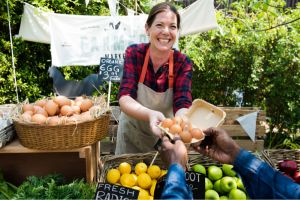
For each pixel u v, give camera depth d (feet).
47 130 5.70
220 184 5.39
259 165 4.23
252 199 4.15
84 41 11.88
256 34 12.75
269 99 12.98
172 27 6.14
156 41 6.15
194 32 12.10
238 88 13.16
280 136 13.15
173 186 3.37
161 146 4.07
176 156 3.78
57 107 6.14
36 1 12.30
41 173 7.51
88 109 6.32
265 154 6.04
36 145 5.86
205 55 13.29
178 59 6.57
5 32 12.70
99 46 11.96
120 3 13.19
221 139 4.60
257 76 12.73
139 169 5.60
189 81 6.62
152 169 5.55
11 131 6.30
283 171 5.51
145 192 5.30
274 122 13.05
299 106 12.50
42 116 5.75
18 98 12.83
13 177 7.48
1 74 12.36
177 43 11.75
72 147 5.97
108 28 11.86
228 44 13.48
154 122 5.44
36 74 13.42
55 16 11.62
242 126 10.17
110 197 5.01
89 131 6.01
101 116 6.15
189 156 6.09
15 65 12.73
